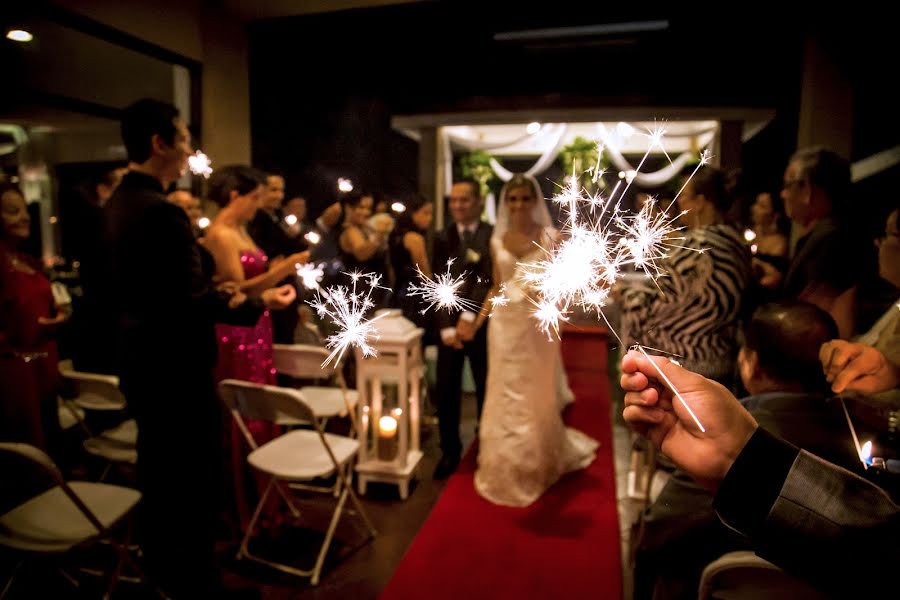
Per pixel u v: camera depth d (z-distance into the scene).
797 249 2.37
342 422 3.84
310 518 3.00
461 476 3.11
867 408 1.18
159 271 1.93
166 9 4.52
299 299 3.88
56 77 4.98
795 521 0.52
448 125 6.80
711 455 0.58
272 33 5.77
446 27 5.61
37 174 6.50
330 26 5.59
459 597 2.13
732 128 6.13
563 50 6.21
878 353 1.12
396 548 2.72
